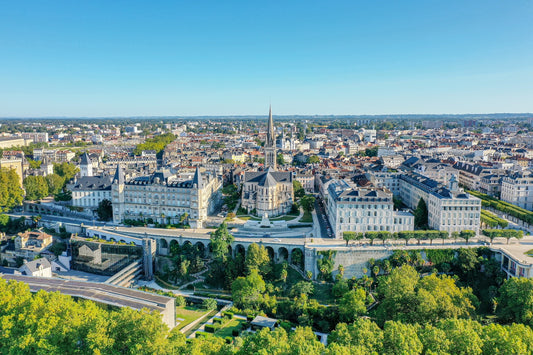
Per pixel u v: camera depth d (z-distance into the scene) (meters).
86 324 166.12
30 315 169.00
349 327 174.38
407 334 158.50
